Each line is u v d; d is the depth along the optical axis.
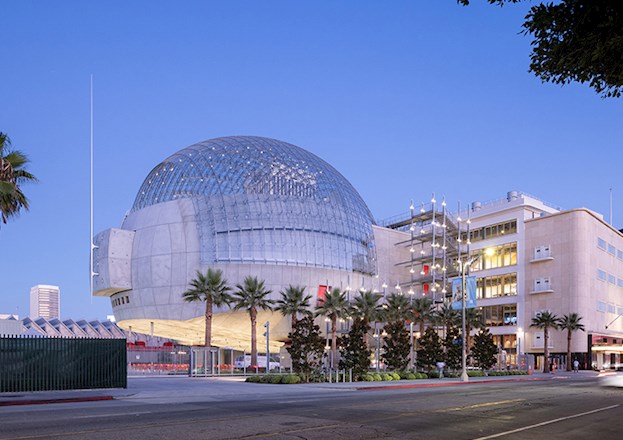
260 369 65.19
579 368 85.88
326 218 87.69
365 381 45.25
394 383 41.34
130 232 82.19
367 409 20.84
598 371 81.88
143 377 50.28
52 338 29.48
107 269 80.44
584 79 7.81
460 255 94.38
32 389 28.56
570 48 7.46
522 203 96.56
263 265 80.00
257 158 88.94
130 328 91.69
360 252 90.19
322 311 61.41
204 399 25.77
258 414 18.67
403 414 19.25
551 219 92.62
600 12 7.08
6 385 27.92
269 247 80.88
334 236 87.31
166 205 81.31
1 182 25.50
